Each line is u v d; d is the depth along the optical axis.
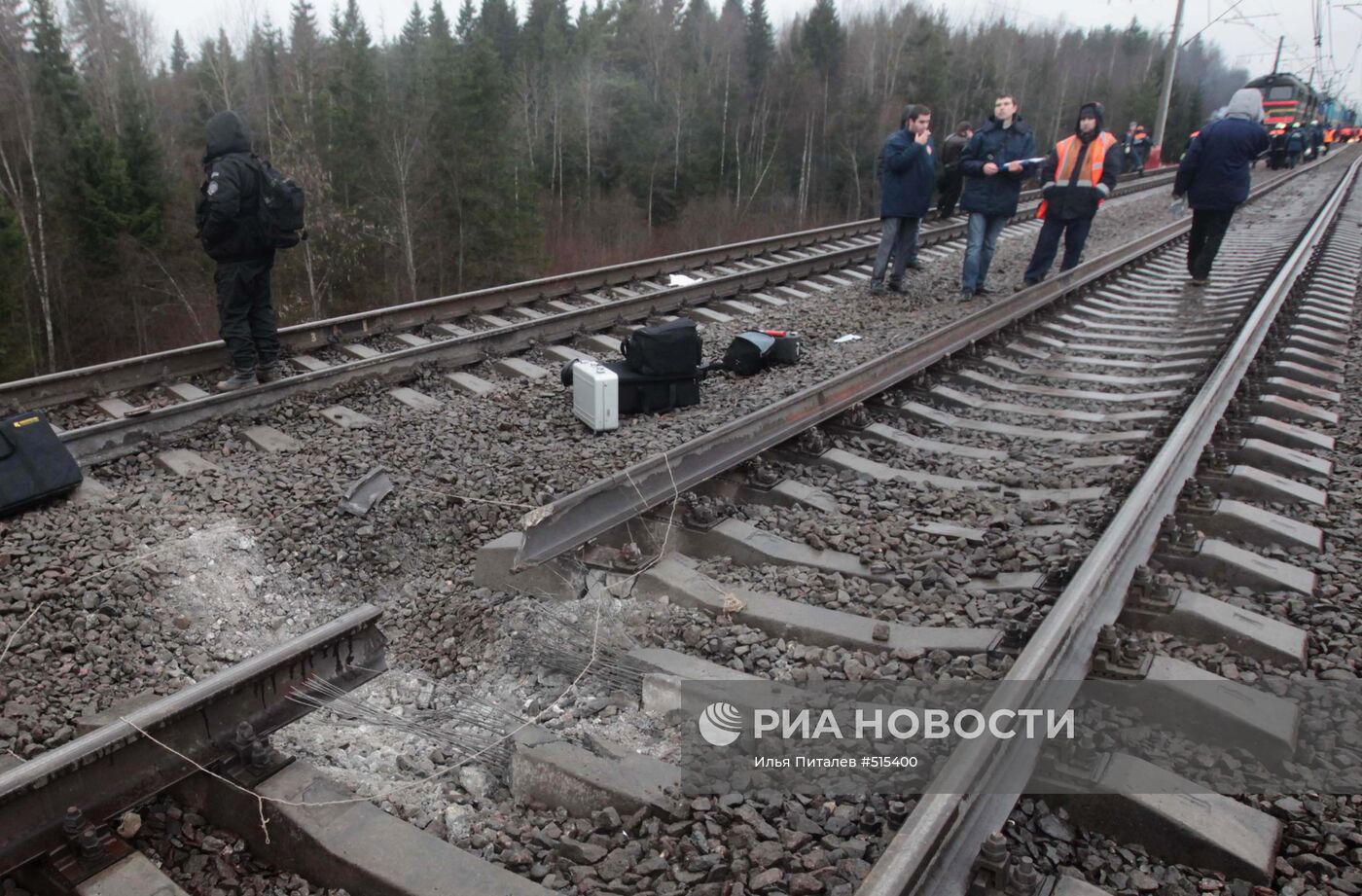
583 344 8.52
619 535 4.11
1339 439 5.62
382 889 2.34
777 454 5.23
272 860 2.54
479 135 34.88
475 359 7.74
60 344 34.53
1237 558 3.76
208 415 5.98
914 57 55.72
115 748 2.38
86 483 5.11
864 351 8.00
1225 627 3.25
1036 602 3.53
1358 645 3.23
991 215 10.20
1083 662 2.98
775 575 3.90
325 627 2.96
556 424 6.24
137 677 3.63
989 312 8.38
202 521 4.75
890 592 3.71
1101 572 3.33
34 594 3.93
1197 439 4.96
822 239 15.80
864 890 2.02
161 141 37.12
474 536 4.75
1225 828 2.40
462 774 2.94
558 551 3.77
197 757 2.57
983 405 6.61
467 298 9.58
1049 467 5.21
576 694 3.30
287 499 5.03
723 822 2.58
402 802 2.78
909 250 10.89
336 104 34.72
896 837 2.18
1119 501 4.43
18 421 4.84
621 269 11.73
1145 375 7.46
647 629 3.61
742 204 49.16
